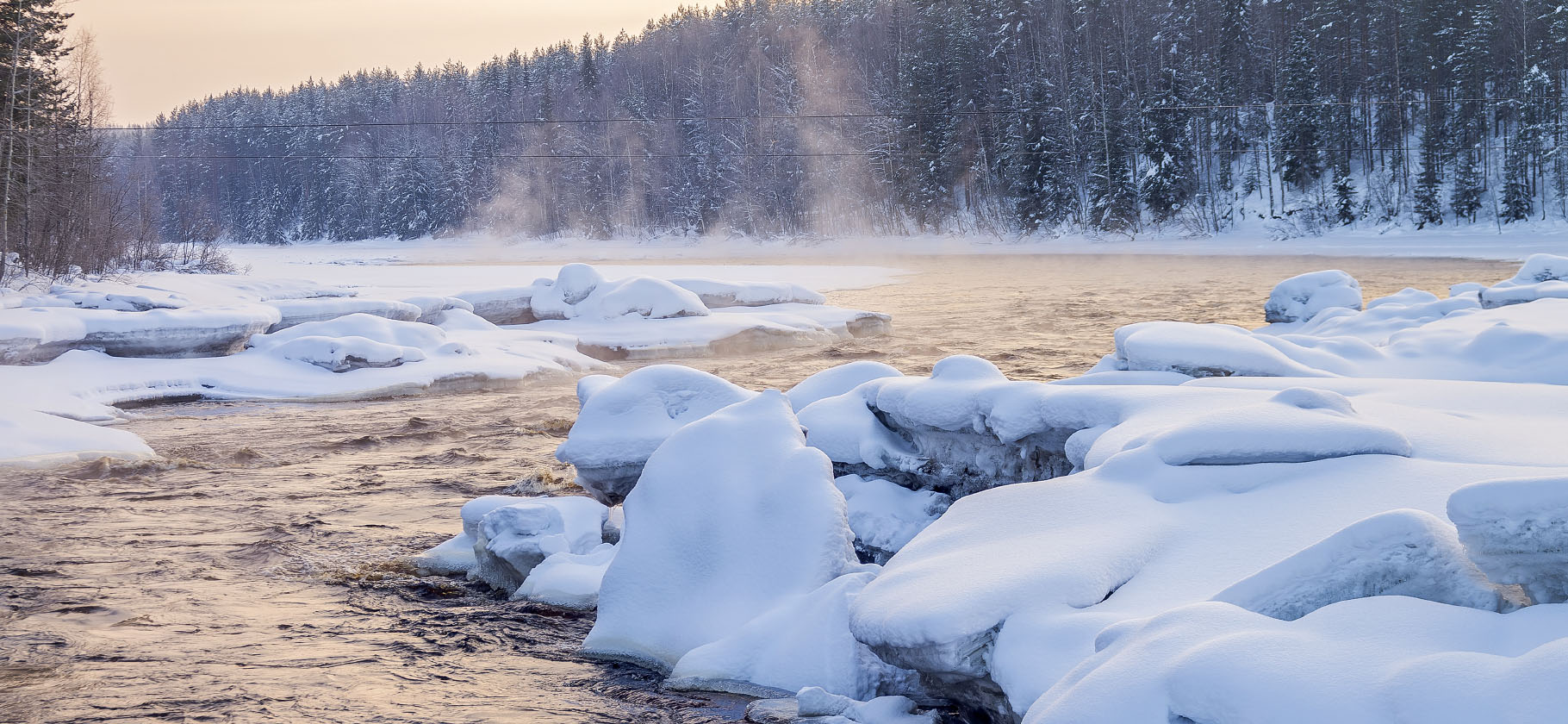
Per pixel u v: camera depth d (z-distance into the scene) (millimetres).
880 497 9008
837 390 10453
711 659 6441
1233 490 6289
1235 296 35344
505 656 6953
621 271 56688
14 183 42969
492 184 121812
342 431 16781
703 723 5742
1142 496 6332
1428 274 40500
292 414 18516
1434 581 4602
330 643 7184
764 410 8031
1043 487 6629
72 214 45094
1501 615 4125
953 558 5867
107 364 20062
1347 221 70188
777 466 7551
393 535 10344
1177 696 3900
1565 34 67062
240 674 6492
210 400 19781
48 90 49688
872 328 29141
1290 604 4680
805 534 7129
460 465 14031
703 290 30750
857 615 5543
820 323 28469
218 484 12867
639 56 135625
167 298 26188
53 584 8641
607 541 9070
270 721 5707
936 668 5168
